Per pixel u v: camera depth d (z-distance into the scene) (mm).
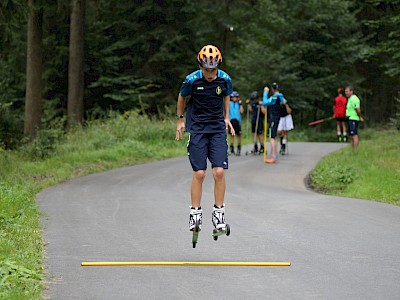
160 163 25797
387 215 13297
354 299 7371
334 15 52344
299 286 7930
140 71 45469
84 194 17031
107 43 44688
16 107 43219
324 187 19156
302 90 52281
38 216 13242
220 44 58562
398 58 31062
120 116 35000
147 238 10961
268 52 52719
